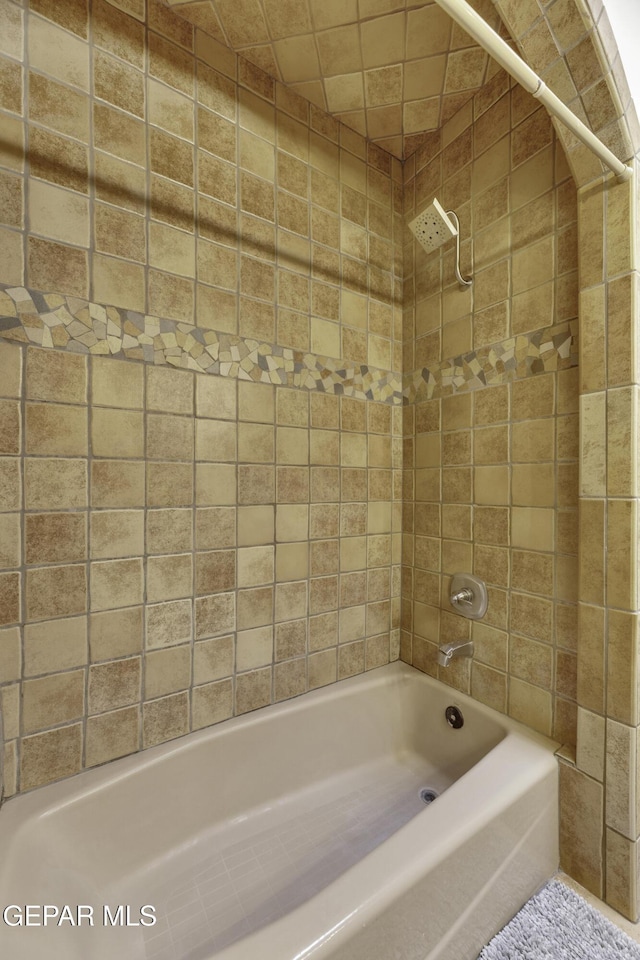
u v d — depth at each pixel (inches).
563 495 41.7
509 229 46.6
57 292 35.7
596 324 37.5
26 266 34.4
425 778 51.7
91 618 37.6
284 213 48.8
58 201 35.6
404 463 59.9
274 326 48.0
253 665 47.1
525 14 33.6
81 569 37.1
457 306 52.5
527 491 44.8
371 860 28.4
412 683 55.6
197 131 42.6
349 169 54.7
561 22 32.4
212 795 42.6
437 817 32.3
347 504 54.6
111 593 38.5
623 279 35.8
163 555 41.1
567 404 41.4
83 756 37.5
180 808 40.6
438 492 54.9
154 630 40.8
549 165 42.8
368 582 56.9
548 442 42.9
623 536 36.0
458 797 34.5
